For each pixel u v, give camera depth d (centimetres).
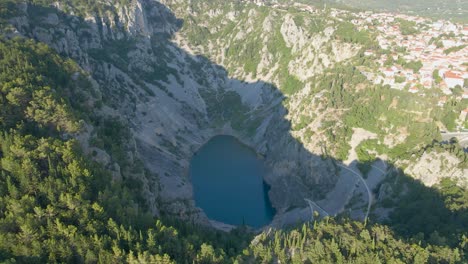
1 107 9881
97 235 7769
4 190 8219
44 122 10231
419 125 15450
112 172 10831
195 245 9169
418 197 13375
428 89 16288
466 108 15400
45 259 7281
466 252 9375
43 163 9081
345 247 9006
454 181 13150
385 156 15675
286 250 9138
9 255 7156
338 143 16750
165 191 15638
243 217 16512
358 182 15525
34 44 13912
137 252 7756
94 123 12356
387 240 9294
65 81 12681
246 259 8825
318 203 16000
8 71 11312
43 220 7856
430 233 10919
